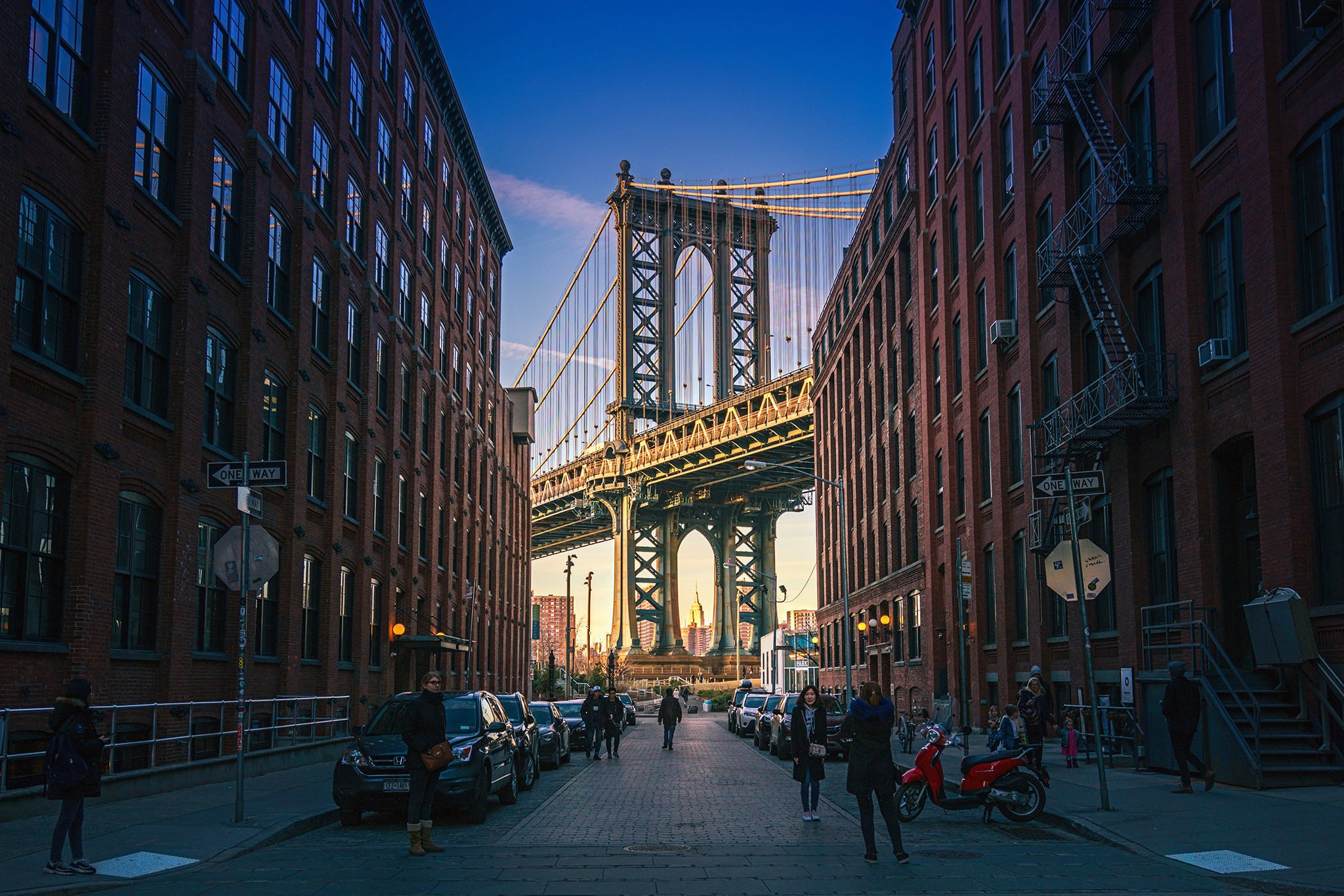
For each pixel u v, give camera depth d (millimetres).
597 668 126938
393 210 36125
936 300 38625
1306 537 16594
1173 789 15766
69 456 16641
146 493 19016
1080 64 25422
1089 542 17203
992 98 31406
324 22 29562
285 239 26250
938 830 13875
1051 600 27250
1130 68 22719
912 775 14289
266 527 24297
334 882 9961
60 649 16219
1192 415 19609
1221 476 19438
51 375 16188
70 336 17062
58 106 16859
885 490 47969
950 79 36469
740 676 124375
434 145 42812
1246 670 18594
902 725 29469
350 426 30656
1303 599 16391
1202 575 19234
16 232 15211
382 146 35312
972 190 33906
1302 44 17062
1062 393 25406
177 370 20188
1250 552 18984
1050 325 26922
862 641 52469
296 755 23688
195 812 14773
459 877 10250
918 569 40438
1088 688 24516
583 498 122312
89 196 17453
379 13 34312
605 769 25766
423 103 40750
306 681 26922
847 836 13367
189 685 20344
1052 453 24031
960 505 35531
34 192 16062
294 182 26703
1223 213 19219
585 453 123562
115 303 17875
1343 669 15789
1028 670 28516
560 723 26375
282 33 26172
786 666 77062
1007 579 30031
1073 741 20188
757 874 10422
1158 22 21141
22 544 15609
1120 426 21891
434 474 40625
